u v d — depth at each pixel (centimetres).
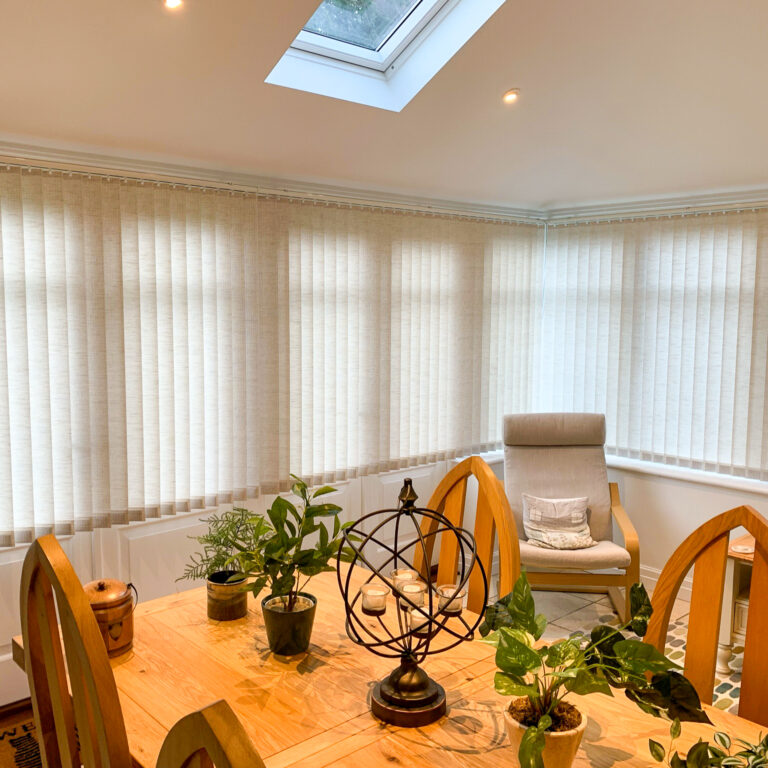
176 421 352
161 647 186
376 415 431
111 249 325
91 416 326
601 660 129
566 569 412
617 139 378
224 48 267
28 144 301
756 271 416
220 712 88
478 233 473
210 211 354
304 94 305
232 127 317
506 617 142
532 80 321
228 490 371
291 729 150
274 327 380
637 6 279
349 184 403
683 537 445
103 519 330
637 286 466
